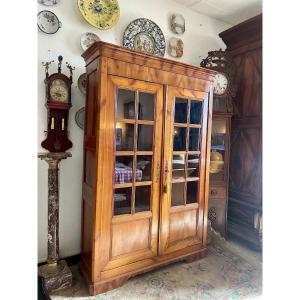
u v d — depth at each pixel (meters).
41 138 2.00
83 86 2.14
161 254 2.05
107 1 2.19
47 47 2.00
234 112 2.77
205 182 2.29
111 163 1.77
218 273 2.10
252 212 2.64
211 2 2.66
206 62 2.61
